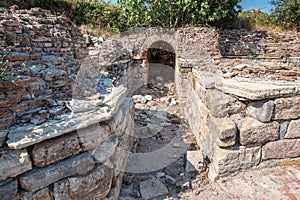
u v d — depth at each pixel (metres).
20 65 2.36
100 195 1.71
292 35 8.24
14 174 1.26
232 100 2.20
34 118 1.60
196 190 2.11
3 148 1.31
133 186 2.23
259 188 2.03
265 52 8.36
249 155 2.20
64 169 1.45
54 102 1.92
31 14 3.95
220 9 7.21
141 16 7.02
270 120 2.12
